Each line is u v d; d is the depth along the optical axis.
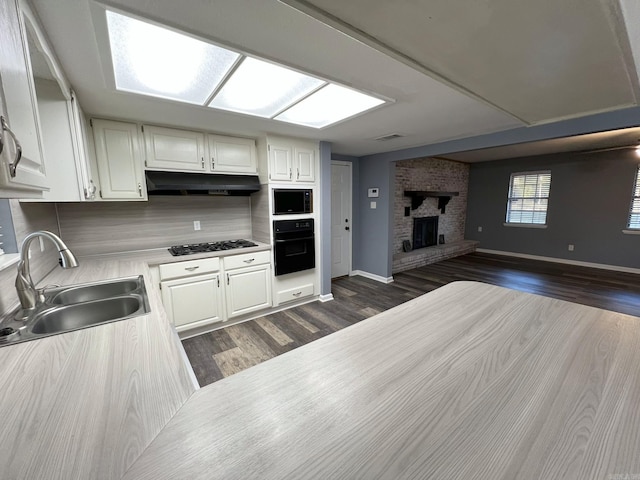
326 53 1.38
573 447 0.55
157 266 2.48
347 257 4.92
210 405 0.67
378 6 0.77
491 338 0.98
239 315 3.04
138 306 1.49
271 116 2.30
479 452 0.54
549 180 5.78
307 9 0.79
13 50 0.75
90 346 0.97
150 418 0.64
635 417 0.62
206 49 1.32
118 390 0.74
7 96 0.69
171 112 2.18
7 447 0.56
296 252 3.42
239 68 1.50
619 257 5.04
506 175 6.41
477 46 0.98
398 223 5.66
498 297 1.38
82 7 1.01
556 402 0.67
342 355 0.88
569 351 0.90
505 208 6.49
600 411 0.64
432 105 2.14
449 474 0.49
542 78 1.23
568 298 3.76
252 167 3.14
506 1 0.74
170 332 1.08
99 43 1.23
